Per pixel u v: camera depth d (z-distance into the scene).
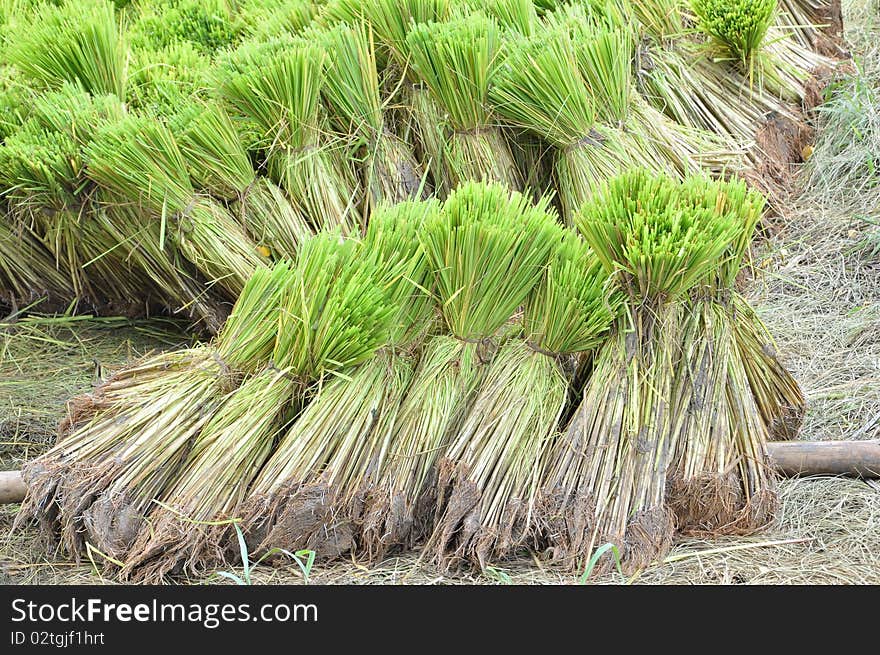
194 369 2.09
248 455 2.04
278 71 2.44
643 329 2.07
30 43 2.60
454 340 2.10
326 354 2.05
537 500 2.02
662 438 2.05
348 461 2.03
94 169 2.42
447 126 2.63
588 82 2.61
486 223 2.02
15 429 2.35
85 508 2.00
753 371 2.16
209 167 2.46
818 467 2.15
